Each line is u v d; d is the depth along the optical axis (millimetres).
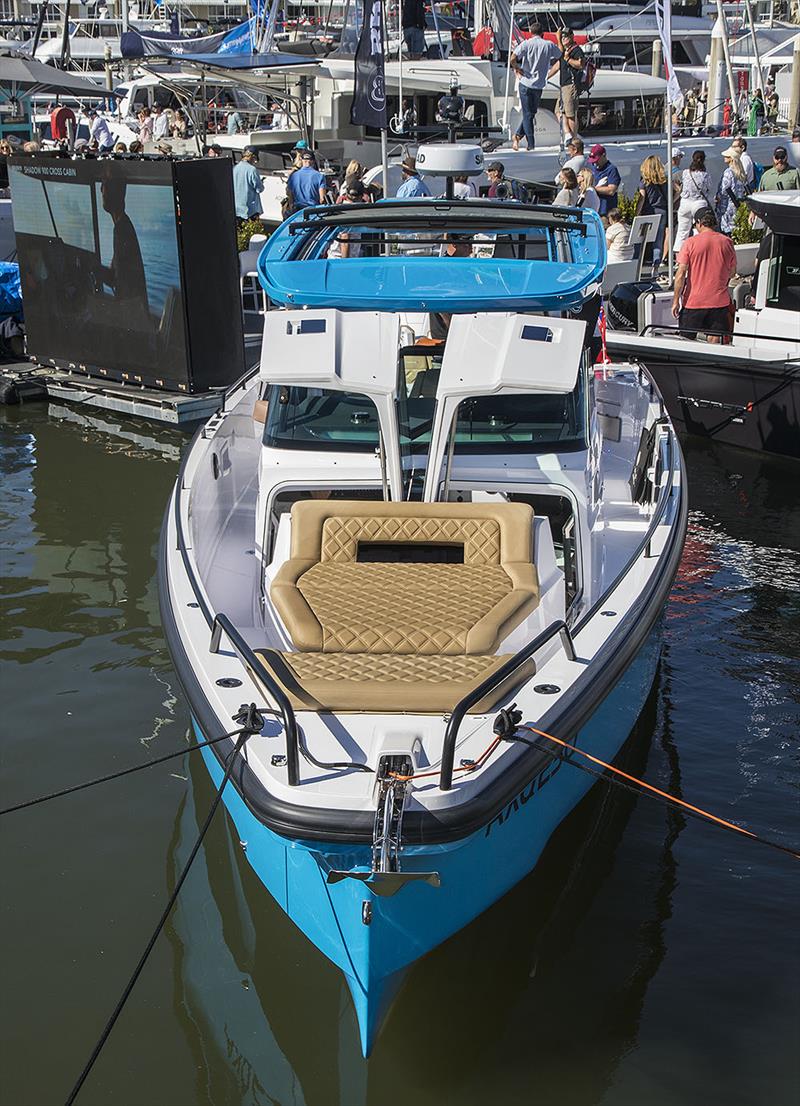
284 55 18391
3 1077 4344
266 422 6082
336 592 5098
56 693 6848
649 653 5875
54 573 8383
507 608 4961
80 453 10906
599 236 6902
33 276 12477
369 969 4336
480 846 4492
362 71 12617
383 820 3959
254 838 4777
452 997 4734
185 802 5922
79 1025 4586
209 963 4898
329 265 6441
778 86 28312
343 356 5430
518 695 4645
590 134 20656
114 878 5375
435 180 15688
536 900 5230
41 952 4938
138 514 9453
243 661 4773
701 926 5086
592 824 5672
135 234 11375
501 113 19797
